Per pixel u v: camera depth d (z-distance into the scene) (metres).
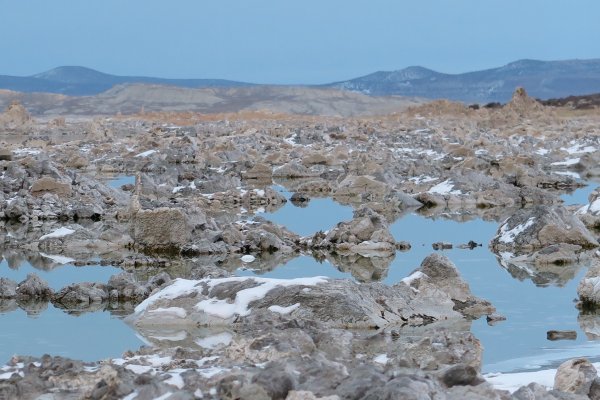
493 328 17.25
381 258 25.27
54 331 17.02
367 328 16.67
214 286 17.80
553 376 13.09
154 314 17.42
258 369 11.32
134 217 26.92
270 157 54.03
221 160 54.81
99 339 16.34
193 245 26.03
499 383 12.77
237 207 36.62
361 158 51.59
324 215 33.84
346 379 10.63
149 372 11.85
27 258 25.20
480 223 32.56
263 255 25.75
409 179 44.66
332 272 23.00
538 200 38.12
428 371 12.14
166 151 56.97
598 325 17.45
